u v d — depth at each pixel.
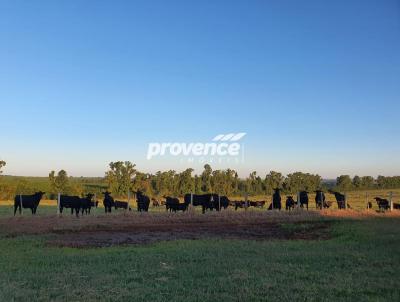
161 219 27.91
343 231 22.97
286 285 10.91
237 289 10.52
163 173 74.62
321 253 16.06
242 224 26.98
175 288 10.66
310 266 13.53
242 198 66.56
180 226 26.06
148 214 29.58
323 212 31.42
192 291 10.34
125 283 11.30
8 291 10.34
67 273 12.62
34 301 9.59
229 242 19.62
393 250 16.56
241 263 14.02
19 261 14.86
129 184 69.25
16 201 31.64
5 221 26.25
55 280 11.68
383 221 26.78
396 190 84.56
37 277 12.02
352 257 15.11
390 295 9.96
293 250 17.06
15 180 69.19
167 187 73.38
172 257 15.31
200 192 74.44
